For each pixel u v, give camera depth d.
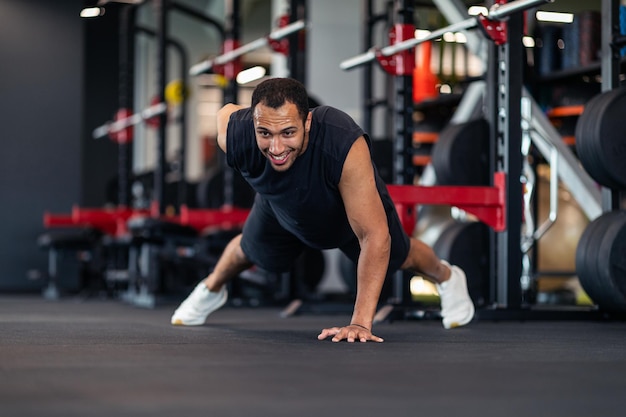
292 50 6.31
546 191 7.50
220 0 13.30
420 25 8.44
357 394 1.73
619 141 4.40
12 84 10.72
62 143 10.80
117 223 8.89
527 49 6.41
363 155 2.87
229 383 1.87
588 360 2.44
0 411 1.49
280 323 4.35
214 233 6.92
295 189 2.95
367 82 7.18
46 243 8.80
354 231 2.96
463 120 6.14
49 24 10.81
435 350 2.71
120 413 1.48
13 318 4.74
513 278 4.57
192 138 14.60
